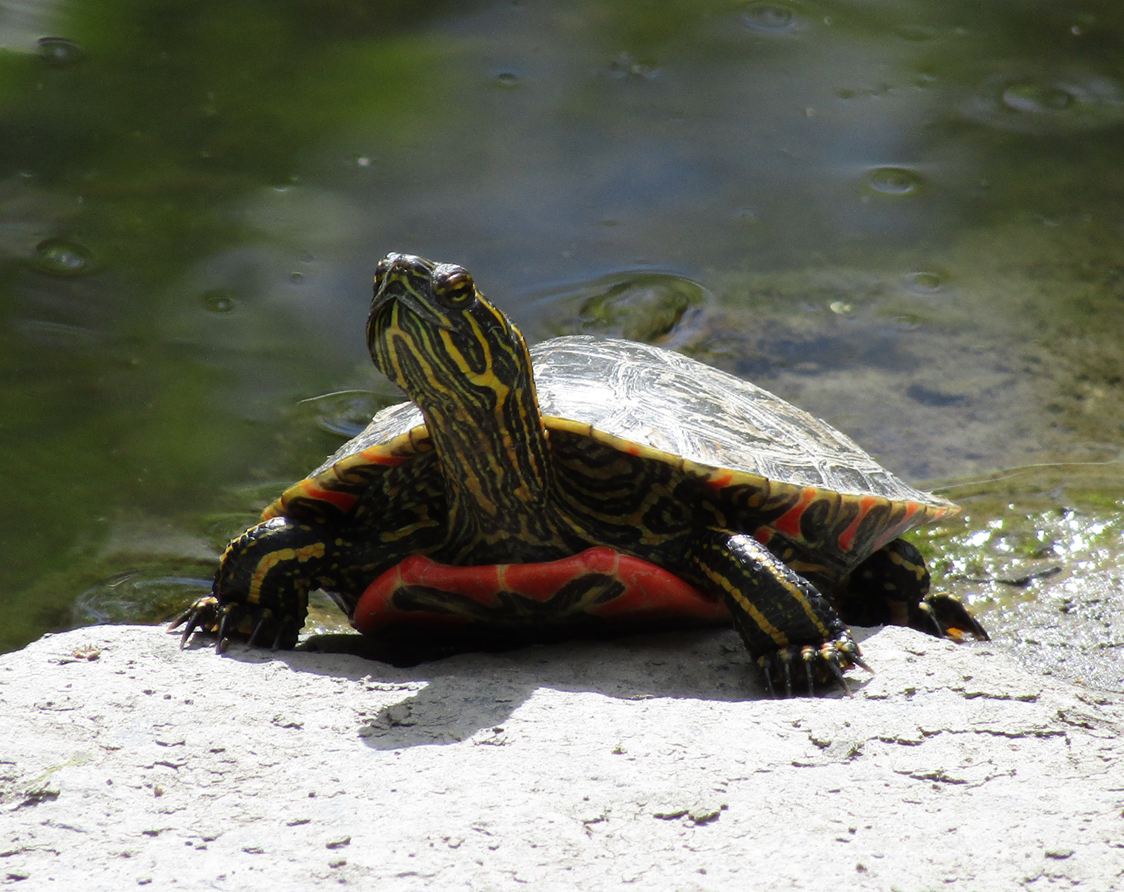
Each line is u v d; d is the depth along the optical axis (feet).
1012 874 19.49
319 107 74.64
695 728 24.29
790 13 88.48
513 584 29.76
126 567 41.63
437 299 27.96
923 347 57.26
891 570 36.01
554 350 36.45
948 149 73.87
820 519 31.68
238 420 50.57
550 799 21.56
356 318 57.41
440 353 28.27
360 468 31.89
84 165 67.10
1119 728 24.84
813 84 79.66
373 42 82.38
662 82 79.10
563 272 61.31
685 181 69.51
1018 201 69.56
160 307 57.00
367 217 64.90
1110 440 50.67
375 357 29.50
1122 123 76.74
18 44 77.36
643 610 30.76
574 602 30.30
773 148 73.15
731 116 75.82
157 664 28.09
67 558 42.04
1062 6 90.89
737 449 31.63
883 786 22.21
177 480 46.78
